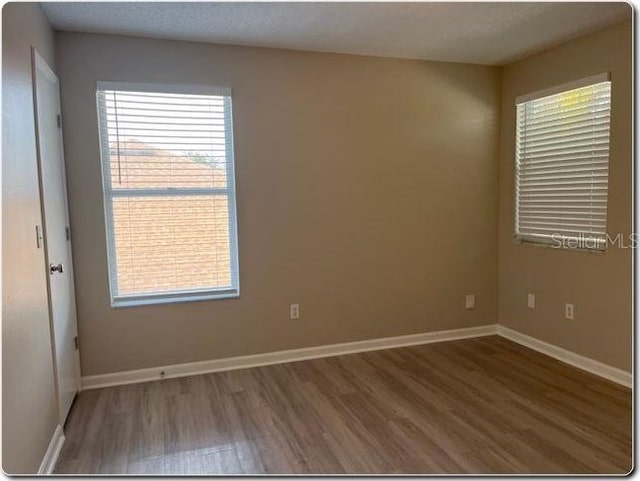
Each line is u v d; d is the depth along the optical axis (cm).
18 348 178
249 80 335
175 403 290
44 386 218
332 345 375
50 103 266
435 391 303
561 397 292
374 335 387
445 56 370
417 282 396
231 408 282
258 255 348
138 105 314
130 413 277
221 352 344
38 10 247
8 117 179
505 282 413
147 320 324
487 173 409
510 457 226
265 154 344
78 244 305
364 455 230
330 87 356
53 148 267
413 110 381
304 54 347
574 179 339
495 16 285
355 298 379
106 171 312
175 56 317
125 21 280
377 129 372
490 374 330
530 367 343
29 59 219
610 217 312
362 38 321
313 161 357
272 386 314
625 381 307
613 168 308
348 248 373
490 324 418
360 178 371
